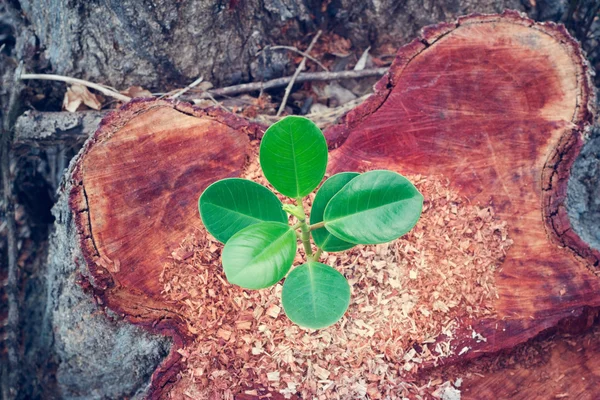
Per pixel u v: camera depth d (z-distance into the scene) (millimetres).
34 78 957
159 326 764
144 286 766
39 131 932
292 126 646
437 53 818
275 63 1005
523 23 820
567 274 790
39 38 990
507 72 814
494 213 805
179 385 750
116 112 782
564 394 782
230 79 1001
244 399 740
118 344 806
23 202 1062
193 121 794
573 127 803
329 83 1033
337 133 810
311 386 744
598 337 813
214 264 776
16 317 965
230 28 955
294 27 1003
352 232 661
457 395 762
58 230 825
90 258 754
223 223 680
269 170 667
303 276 688
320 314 666
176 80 980
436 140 812
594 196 901
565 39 814
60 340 875
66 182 788
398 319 769
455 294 780
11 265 978
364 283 781
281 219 700
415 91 814
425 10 994
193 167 787
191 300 768
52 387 943
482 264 791
